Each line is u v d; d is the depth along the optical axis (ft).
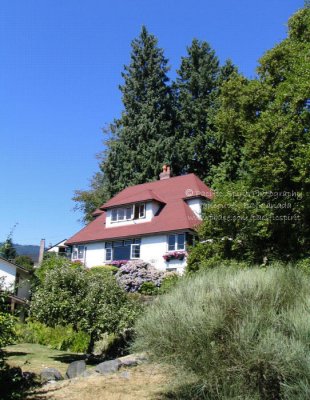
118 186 149.69
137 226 121.39
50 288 46.44
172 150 148.46
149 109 156.56
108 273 50.80
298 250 60.95
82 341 53.83
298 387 20.15
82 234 136.15
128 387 28.81
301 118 59.67
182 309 24.64
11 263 109.29
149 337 24.89
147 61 165.48
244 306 24.32
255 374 21.31
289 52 71.05
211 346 22.56
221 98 79.51
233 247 61.00
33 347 55.21
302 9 74.02
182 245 109.29
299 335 21.99
